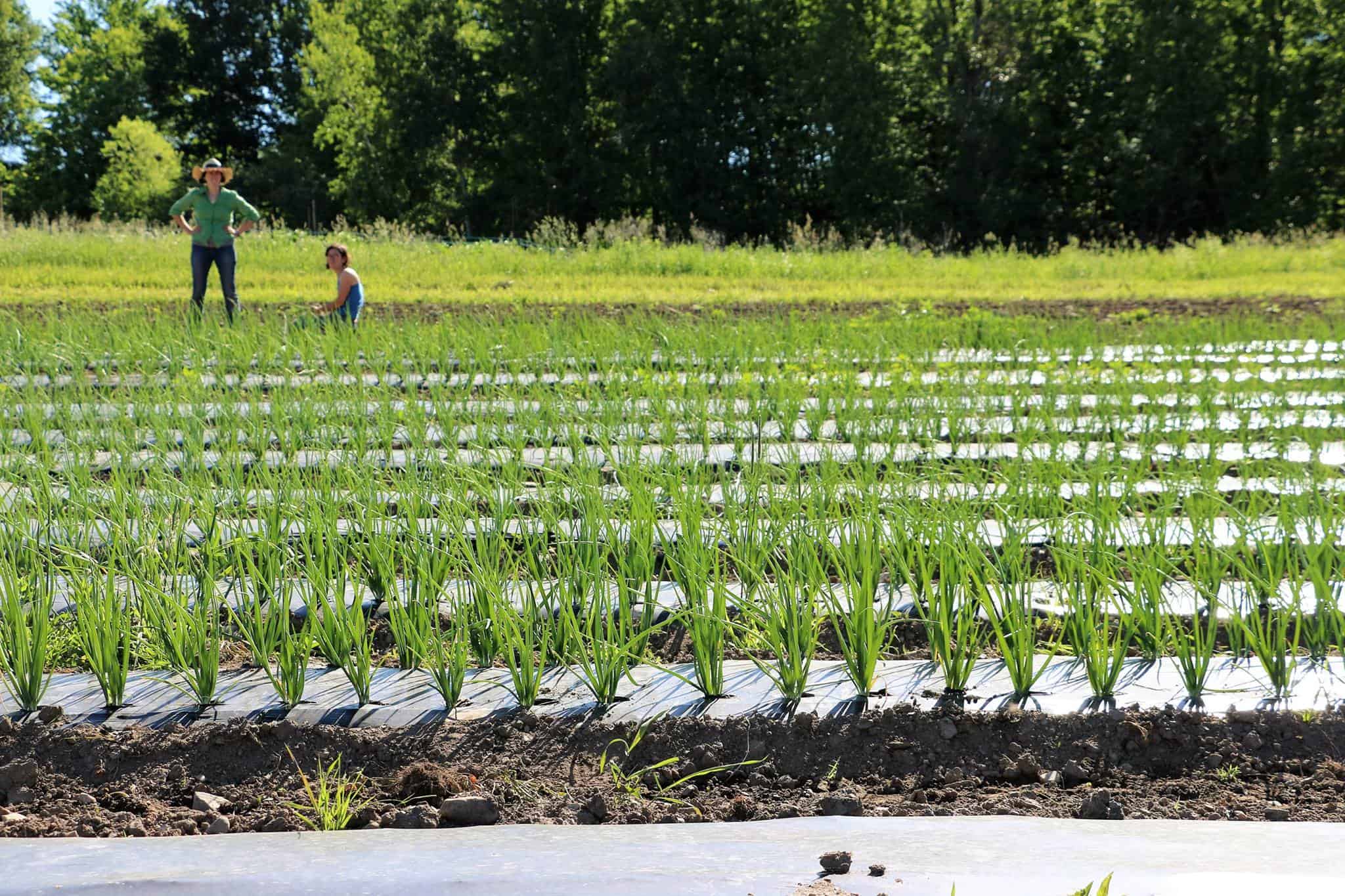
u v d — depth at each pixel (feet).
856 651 11.41
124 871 7.63
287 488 15.56
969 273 68.18
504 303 49.73
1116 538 14.93
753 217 151.02
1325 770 10.10
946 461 20.79
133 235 71.77
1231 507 14.74
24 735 10.77
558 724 10.98
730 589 14.66
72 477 15.94
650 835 8.39
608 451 19.19
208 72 209.15
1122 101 147.54
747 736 10.77
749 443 22.63
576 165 157.38
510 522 16.79
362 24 170.50
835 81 144.36
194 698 11.59
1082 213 153.17
